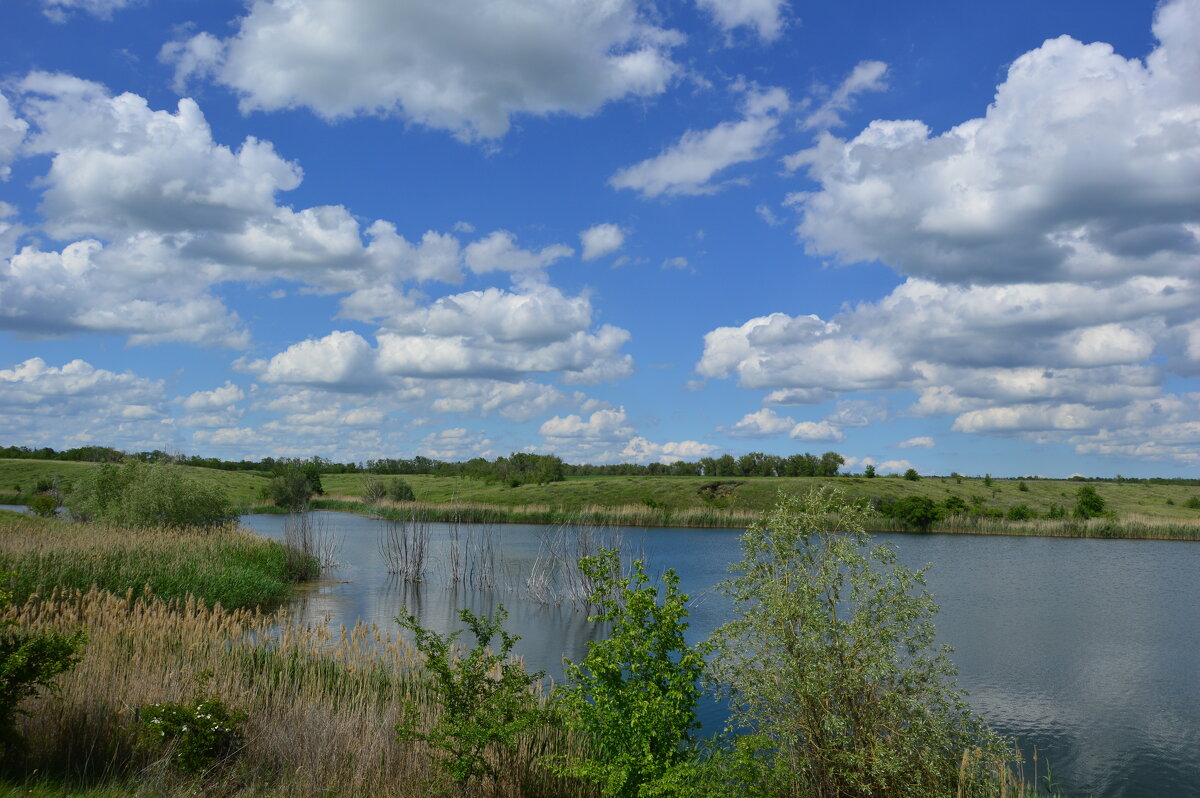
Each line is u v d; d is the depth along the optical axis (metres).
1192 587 35.84
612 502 82.38
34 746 8.98
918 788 7.95
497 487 99.50
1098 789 13.25
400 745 9.57
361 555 44.72
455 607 28.86
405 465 154.88
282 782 8.62
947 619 28.20
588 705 7.78
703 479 99.12
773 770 8.11
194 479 40.41
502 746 8.95
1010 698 18.47
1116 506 88.56
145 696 10.41
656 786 7.07
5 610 13.81
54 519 39.78
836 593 8.85
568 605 29.98
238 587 24.86
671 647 7.93
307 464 106.69
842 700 8.35
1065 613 29.36
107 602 15.24
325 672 12.79
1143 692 18.91
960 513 71.81
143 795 7.69
